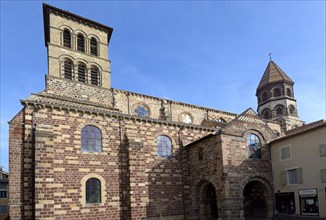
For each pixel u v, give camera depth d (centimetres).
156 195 3350
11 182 2636
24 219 2605
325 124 2936
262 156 3509
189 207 3525
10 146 2714
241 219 3094
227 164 3180
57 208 2722
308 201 3056
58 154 2867
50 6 3712
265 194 3469
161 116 4484
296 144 3266
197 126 3888
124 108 4159
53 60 3597
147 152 3444
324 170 2917
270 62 6850
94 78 3919
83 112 3127
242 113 3538
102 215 2958
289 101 6247
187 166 3662
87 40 3972
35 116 2866
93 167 3039
